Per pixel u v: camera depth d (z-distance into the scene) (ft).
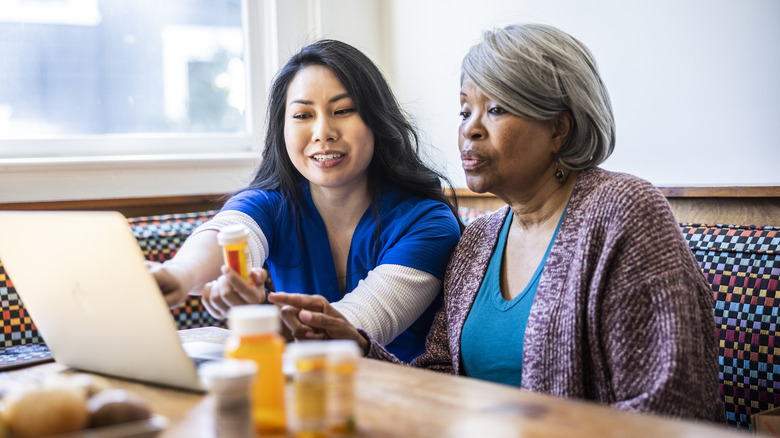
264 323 2.39
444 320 4.90
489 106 4.37
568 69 4.25
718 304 4.94
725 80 5.90
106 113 8.72
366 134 5.51
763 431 3.96
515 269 4.52
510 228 4.71
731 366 4.83
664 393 3.51
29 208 7.72
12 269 3.50
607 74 6.91
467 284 4.72
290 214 5.74
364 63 5.61
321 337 4.14
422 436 2.30
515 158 4.32
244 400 2.13
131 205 8.16
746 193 5.50
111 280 3.01
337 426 2.33
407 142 5.85
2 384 3.38
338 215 5.71
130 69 8.82
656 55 6.44
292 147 5.52
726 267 4.98
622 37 6.73
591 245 3.95
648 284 3.73
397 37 9.44
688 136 6.22
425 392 2.82
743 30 5.75
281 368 2.41
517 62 4.25
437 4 8.71
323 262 5.67
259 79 9.44
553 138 4.37
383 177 5.84
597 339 3.86
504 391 2.81
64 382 2.39
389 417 2.50
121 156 8.56
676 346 3.59
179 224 7.45
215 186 8.82
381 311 4.99
